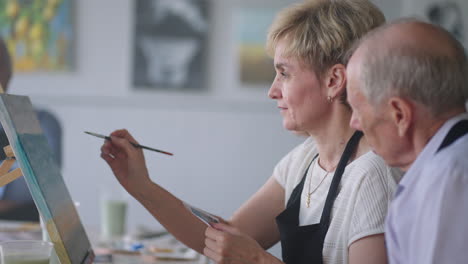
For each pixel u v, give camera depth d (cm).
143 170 135
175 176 379
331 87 122
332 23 120
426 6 351
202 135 377
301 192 135
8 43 380
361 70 90
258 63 371
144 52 376
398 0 354
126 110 380
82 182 382
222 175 377
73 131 382
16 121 99
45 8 378
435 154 85
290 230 127
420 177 85
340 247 118
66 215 117
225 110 374
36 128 116
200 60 373
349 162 122
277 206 153
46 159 115
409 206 86
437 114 86
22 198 224
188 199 379
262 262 115
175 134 378
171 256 147
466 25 348
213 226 123
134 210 373
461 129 84
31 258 102
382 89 88
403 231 87
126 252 154
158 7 374
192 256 147
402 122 87
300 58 123
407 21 91
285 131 371
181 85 375
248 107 373
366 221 111
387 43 88
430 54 85
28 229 174
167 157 379
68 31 378
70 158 383
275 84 131
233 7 371
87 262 122
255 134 374
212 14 373
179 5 373
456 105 87
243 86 372
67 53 379
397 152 91
